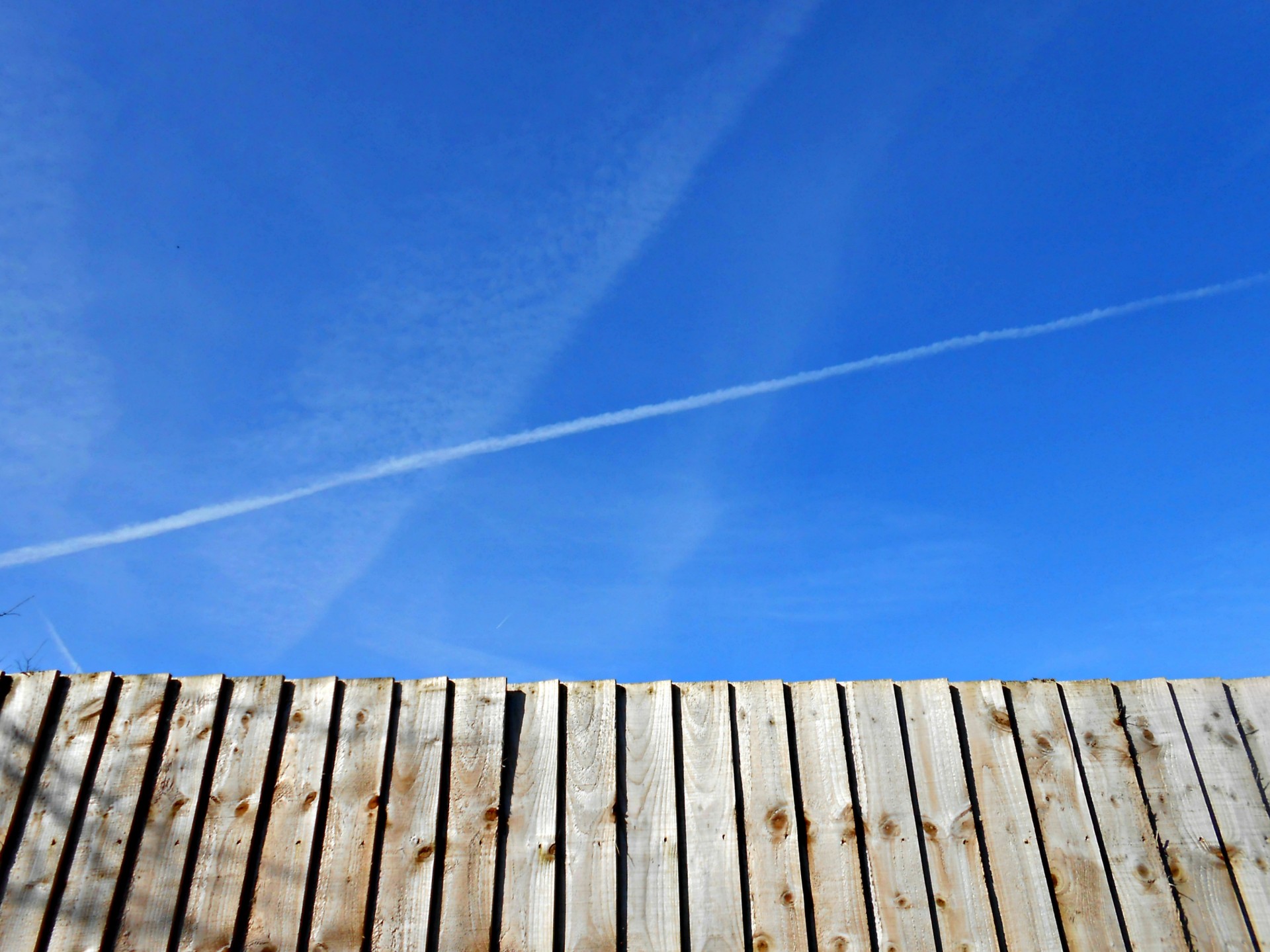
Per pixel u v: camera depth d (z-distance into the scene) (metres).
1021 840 2.91
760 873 2.84
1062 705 3.16
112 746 2.95
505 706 3.08
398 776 2.94
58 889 2.71
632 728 3.08
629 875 2.82
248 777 2.92
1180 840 2.93
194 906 2.71
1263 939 2.77
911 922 2.78
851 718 3.11
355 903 2.73
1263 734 3.10
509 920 2.74
